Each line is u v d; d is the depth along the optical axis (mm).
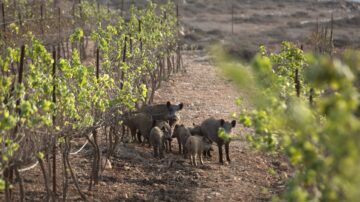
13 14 40125
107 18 49156
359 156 7461
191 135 24531
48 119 13078
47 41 38094
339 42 60969
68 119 16406
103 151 23578
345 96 7508
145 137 25469
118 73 21891
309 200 9055
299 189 8508
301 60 19547
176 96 36406
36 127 14352
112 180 20875
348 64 7711
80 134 17734
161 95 36281
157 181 21156
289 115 9430
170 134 24609
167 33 38469
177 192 20141
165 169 22531
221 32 75438
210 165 23312
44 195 18688
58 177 20594
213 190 20438
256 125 9695
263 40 68250
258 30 79500
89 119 16438
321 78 7242
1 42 23984
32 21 39125
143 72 27281
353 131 7496
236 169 22828
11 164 14188
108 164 21969
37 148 14906
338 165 7801
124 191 19906
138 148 25203
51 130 15266
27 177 20125
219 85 40906
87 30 48344
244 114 10141
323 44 44031
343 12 103875
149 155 24375
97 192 19562
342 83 7273
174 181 21266
